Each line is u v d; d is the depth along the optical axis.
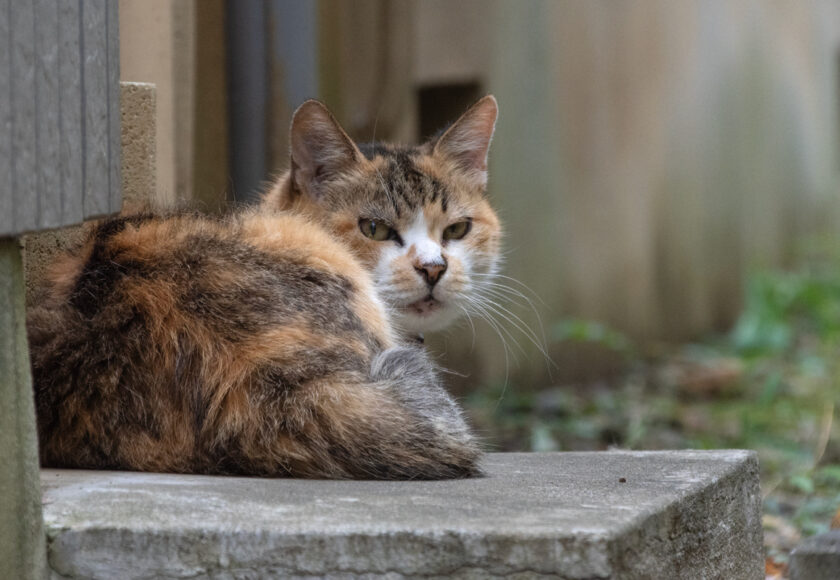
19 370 4.06
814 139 22.61
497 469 5.28
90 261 5.29
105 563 4.03
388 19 11.35
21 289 4.11
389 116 11.43
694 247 16.64
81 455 4.99
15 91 3.96
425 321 7.35
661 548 4.34
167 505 4.25
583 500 4.42
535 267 12.72
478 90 12.12
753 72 19.02
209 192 9.04
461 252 7.61
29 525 4.04
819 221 22.95
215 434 4.81
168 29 8.52
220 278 5.07
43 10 4.14
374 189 7.25
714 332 17.38
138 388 4.92
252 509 4.20
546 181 12.91
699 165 16.78
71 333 5.04
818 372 14.07
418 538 3.92
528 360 12.71
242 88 9.20
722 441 10.33
